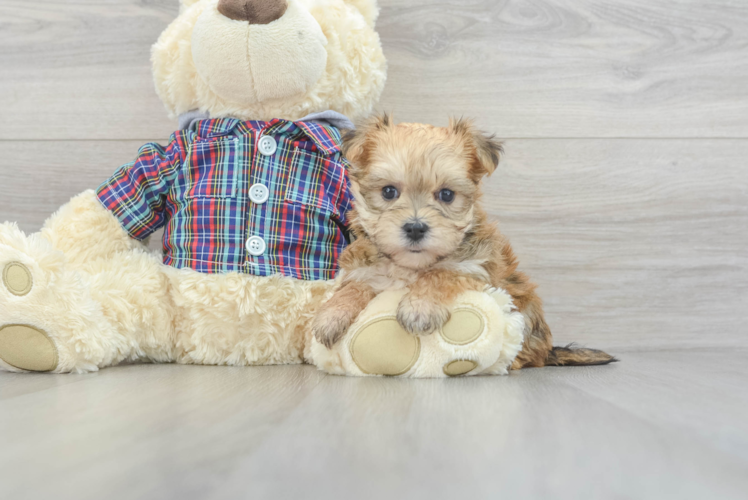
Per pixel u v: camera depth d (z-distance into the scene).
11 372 0.68
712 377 0.66
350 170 0.71
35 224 0.88
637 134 0.90
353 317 0.67
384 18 0.88
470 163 0.69
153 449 0.41
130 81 0.88
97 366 0.69
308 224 0.74
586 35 0.89
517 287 0.73
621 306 0.90
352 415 0.51
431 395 0.57
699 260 0.90
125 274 0.73
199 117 0.77
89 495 0.32
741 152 0.90
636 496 0.33
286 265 0.73
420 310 0.64
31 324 0.66
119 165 0.89
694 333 0.90
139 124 0.89
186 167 0.75
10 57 0.88
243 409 0.52
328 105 0.78
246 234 0.73
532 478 0.36
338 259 0.73
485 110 0.89
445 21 0.89
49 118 0.88
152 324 0.73
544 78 0.89
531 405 0.53
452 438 0.45
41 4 0.88
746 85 0.90
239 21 0.72
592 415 0.51
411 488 0.33
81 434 0.46
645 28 0.89
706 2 0.89
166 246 0.76
